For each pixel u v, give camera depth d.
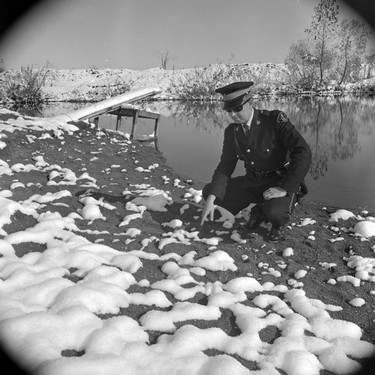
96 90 26.94
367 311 2.66
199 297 2.71
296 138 3.33
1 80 21.53
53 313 2.29
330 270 3.13
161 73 32.97
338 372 2.13
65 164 5.62
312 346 2.27
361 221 3.75
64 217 3.69
